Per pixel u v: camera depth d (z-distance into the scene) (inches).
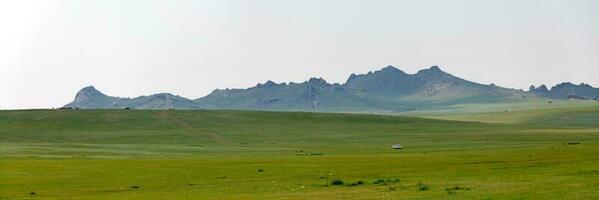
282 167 5118.1
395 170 4645.7
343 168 4948.3
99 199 2982.3
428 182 3412.9
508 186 3036.4
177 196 3029.0
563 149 7332.7
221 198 2866.6
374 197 2723.9
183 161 6092.5
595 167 4160.9
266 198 2812.5
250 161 5979.3
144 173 4648.1
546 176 3572.8
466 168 4645.7
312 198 2758.4
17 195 3238.2
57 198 3068.4
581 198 2503.7
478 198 2554.1
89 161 6205.7
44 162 6018.7
